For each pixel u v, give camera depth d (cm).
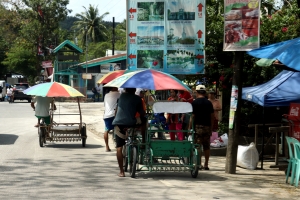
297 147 1052
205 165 1258
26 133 2077
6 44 8806
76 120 2866
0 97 5934
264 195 949
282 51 999
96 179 1075
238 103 1205
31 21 7100
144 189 975
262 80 1642
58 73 5700
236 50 1149
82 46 8850
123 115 1094
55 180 1049
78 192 928
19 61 7662
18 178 1062
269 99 1295
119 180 1072
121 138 1103
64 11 7056
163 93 2044
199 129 1220
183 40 1659
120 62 5578
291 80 1361
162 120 1453
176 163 1198
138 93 1555
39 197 876
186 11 1655
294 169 1066
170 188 993
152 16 1664
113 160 1366
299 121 1152
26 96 5288
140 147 1131
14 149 1548
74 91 1582
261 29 1603
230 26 1152
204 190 984
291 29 1596
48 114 1641
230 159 1210
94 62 5575
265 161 1428
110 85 1142
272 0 1875
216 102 1522
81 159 1369
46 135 1625
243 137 1559
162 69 1672
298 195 955
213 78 1714
